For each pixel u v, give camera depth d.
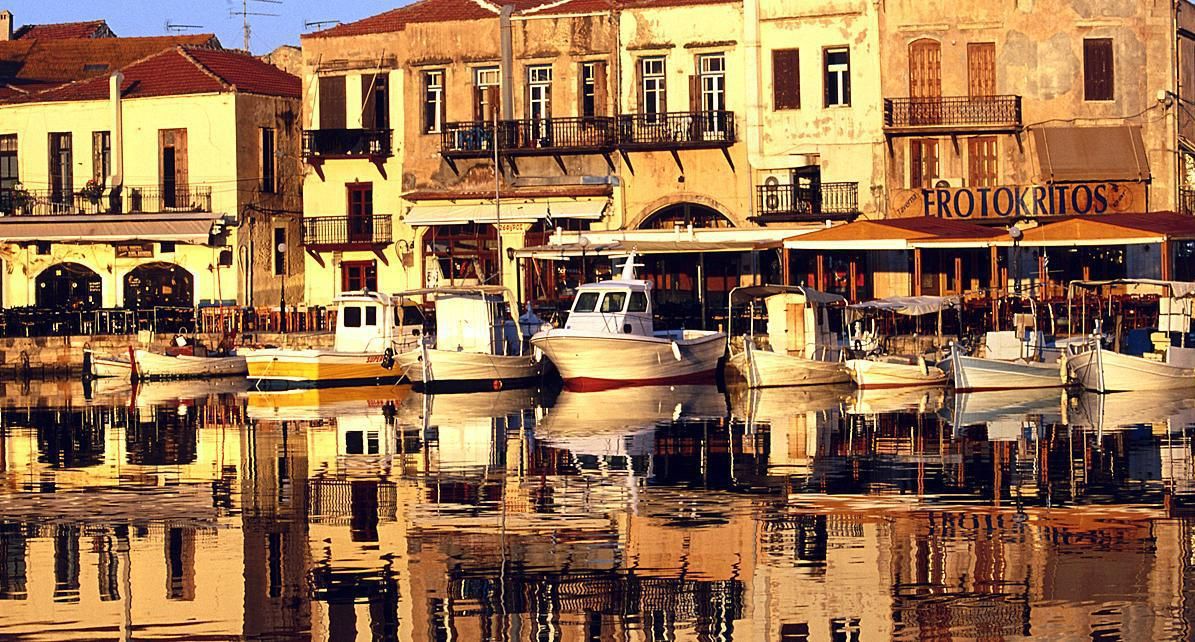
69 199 106.50
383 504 47.16
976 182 92.88
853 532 42.50
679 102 96.62
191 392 84.69
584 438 60.75
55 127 107.31
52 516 45.78
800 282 93.88
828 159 94.19
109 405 77.31
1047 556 39.72
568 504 46.72
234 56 111.12
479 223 99.50
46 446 60.88
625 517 44.72
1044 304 85.12
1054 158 90.94
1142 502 46.09
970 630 34.22
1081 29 91.81
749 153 95.19
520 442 59.78
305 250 103.69
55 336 98.12
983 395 75.69
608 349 79.81
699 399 75.62
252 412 72.94
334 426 66.25
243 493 49.28
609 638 34.09
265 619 35.56
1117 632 34.00
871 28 93.31
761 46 94.94
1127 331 80.81
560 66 98.19
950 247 86.38
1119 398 73.56
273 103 107.06
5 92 111.31
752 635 34.12
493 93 99.94
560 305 94.19
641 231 92.81
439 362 81.50
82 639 34.38
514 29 99.00
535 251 88.06
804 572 38.53
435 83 101.31
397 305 87.88
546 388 84.62
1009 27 92.25
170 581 38.50
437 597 36.84
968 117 92.06
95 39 121.81
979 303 86.31
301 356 85.12
